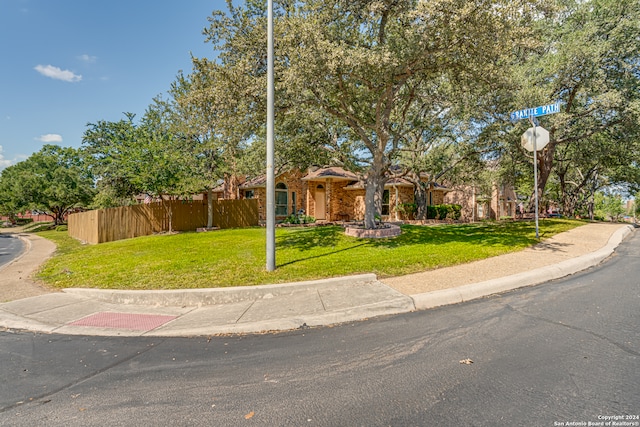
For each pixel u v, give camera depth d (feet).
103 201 67.56
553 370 9.93
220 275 23.15
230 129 34.27
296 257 28.09
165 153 53.47
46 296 21.38
